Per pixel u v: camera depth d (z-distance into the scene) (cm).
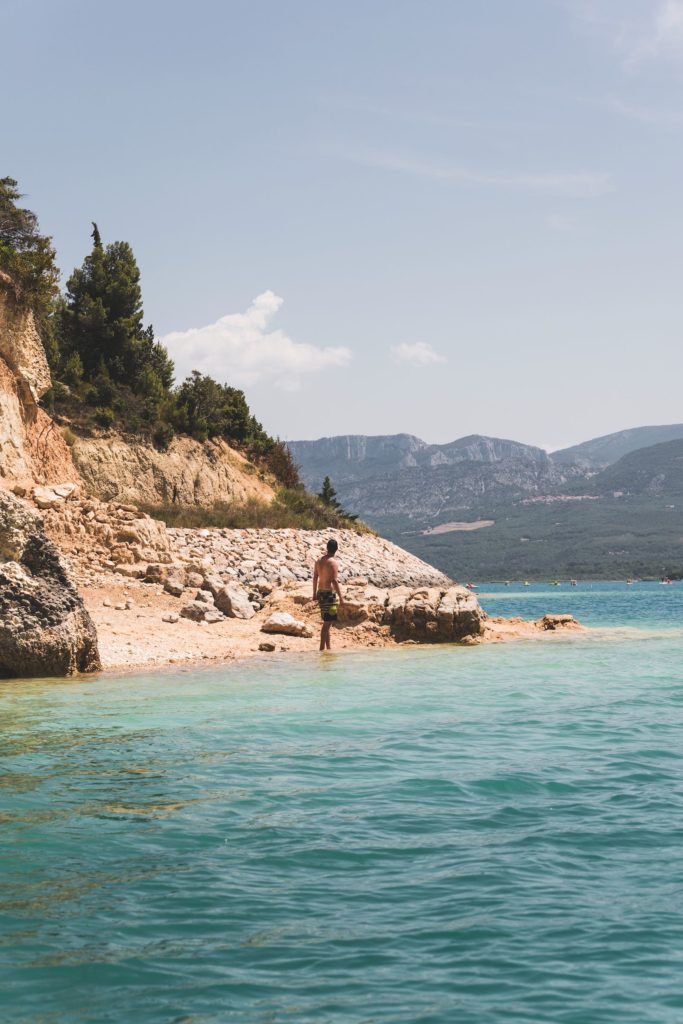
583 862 716
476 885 666
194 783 954
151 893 649
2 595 1812
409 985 518
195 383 5831
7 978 521
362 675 1861
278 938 577
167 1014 482
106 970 532
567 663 2108
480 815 844
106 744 1152
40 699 1525
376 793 917
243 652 2270
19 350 3984
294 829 797
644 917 609
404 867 705
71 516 3384
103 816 832
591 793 922
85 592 2803
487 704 1488
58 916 608
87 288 5650
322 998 502
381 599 2797
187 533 4297
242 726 1278
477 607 2720
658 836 780
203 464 5391
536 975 530
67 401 5122
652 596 9188
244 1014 483
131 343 5547
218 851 739
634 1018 481
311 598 2858
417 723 1309
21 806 863
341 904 632
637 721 1330
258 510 5303
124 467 4969
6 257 3978
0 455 3584
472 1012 488
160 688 1667
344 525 6156
